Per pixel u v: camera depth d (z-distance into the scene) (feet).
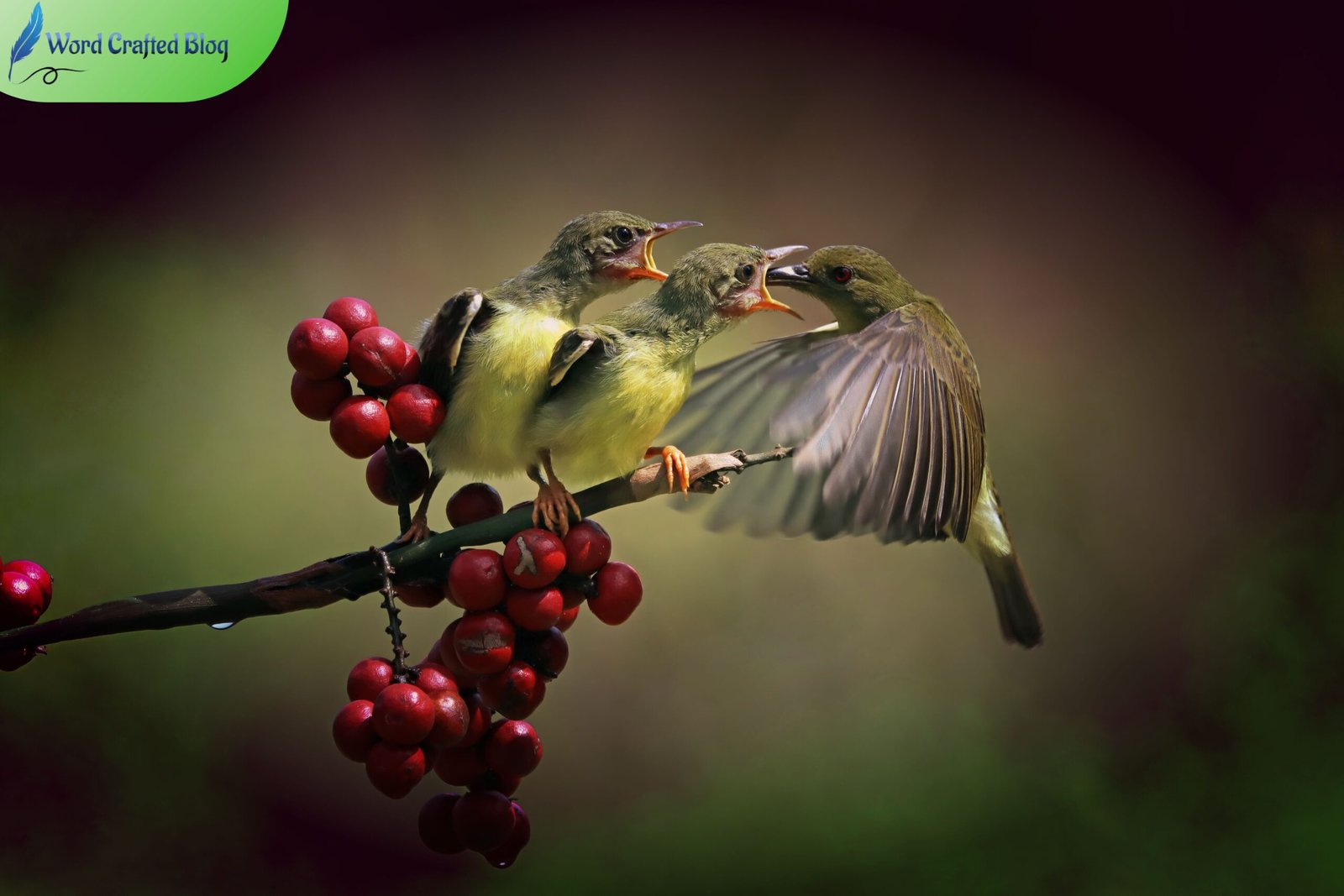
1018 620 10.11
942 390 9.46
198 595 9.02
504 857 9.09
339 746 8.99
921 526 9.41
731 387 9.57
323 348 9.06
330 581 9.04
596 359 9.35
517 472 9.35
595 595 9.08
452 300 9.18
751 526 9.40
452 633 9.03
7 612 9.04
